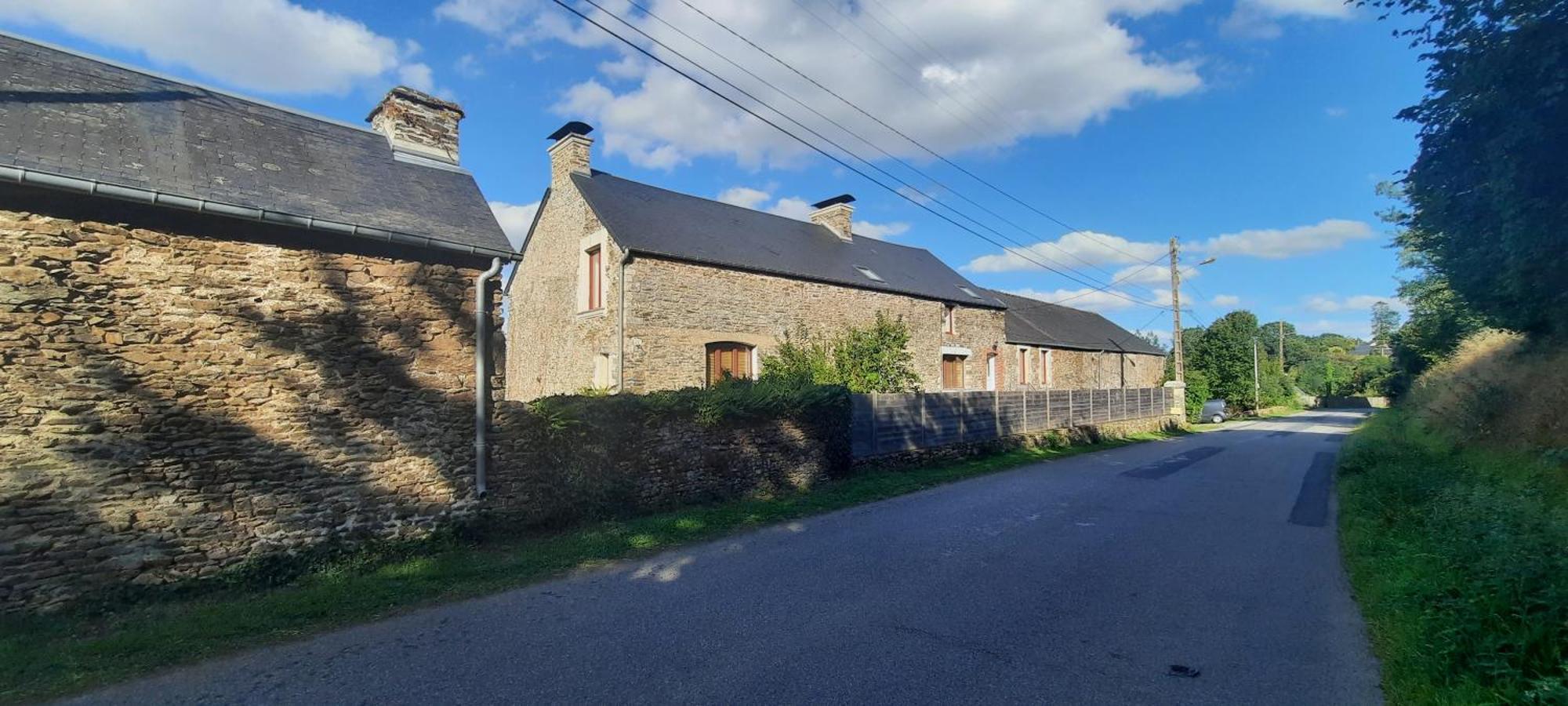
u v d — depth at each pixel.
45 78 6.19
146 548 5.49
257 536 6.01
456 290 7.32
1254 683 4.07
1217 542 7.87
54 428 5.19
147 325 5.63
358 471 6.59
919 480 12.38
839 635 4.78
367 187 7.31
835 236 23.45
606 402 8.48
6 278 5.07
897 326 17.78
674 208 18.59
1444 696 3.72
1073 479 13.11
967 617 5.18
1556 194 6.26
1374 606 5.43
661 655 4.41
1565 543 4.48
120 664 4.21
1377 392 61.41
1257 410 44.31
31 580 5.04
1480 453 11.96
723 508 9.43
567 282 17.31
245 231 6.14
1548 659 3.64
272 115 7.68
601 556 6.88
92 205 5.45
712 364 16.30
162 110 6.70
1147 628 4.99
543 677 4.07
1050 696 3.87
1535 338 12.89
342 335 6.58
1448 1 6.31
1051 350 29.64
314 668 4.19
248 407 6.04
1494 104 6.21
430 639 4.68
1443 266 10.02
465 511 7.25
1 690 3.85
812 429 11.58
